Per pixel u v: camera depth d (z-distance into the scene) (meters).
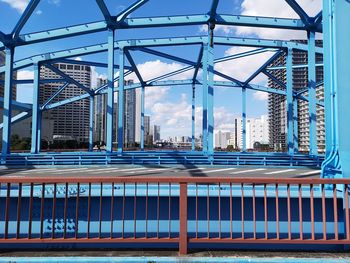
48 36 21.41
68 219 5.81
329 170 6.41
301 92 37.72
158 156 20.66
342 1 6.39
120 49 25.31
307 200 5.91
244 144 37.75
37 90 26.89
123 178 4.57
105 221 5.88
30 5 17.92
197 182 4.57
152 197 5.95
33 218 5.84
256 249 5.00
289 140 24.83
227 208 5.90
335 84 6.42
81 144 61.94
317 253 4.81
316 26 21.50
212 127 22.77
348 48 6.34
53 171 17.41
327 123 6.76
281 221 5.86
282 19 21.59
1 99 35.66
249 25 21.42
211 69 22.72
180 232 4.67
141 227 5.88
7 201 4.61
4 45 21.77
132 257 4.51
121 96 24.44
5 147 21.78
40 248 5.04
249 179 4.55
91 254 4.74
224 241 4.61
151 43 25.33
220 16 20.97
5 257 4.50
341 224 5.82
